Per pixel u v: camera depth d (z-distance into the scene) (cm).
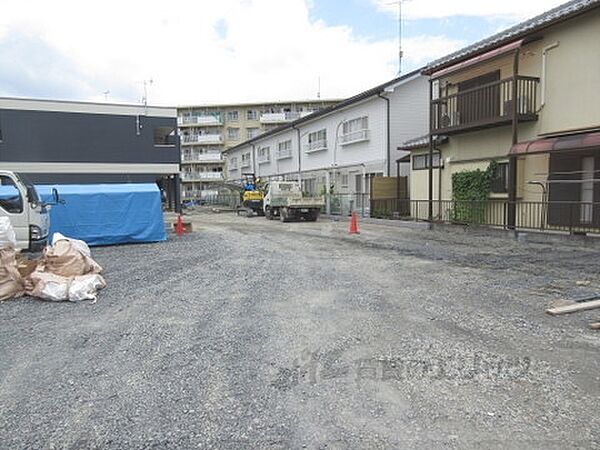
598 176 1090
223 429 283
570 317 507
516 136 1214
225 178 5219
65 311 574
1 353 425
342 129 2434
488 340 437
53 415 305
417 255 989
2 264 641
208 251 1137
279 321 512
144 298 636
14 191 942
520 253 980
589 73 1088
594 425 280
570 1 1186
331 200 2408
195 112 5869
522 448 256
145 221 1363
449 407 306
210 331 481
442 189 1647
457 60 1414
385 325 489
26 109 2330
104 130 2503
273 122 5684
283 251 1105
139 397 329
